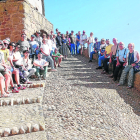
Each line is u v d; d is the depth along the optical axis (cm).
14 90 518
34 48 827
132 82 618
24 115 373
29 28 949
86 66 1007
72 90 578
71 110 429
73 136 316
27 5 930
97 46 1088
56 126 352
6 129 309
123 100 519
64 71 870
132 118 418
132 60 620
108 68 822
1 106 428
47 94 540
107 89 605
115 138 320
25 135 311
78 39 1501
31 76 745
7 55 539
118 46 702
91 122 375
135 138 329
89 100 497
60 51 1270
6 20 897
